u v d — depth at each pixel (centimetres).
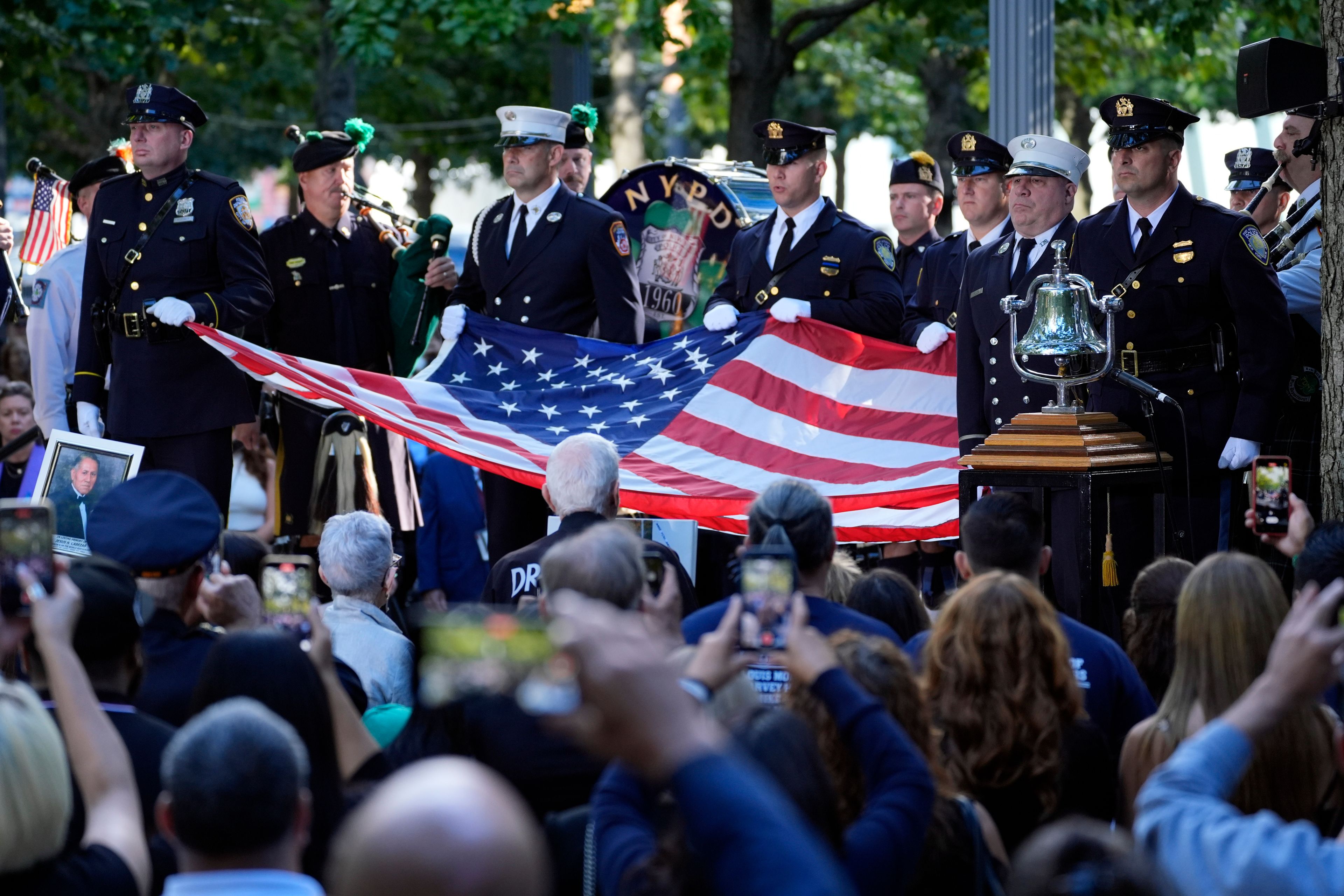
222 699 770
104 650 801
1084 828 471
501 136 1883
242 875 583
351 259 1962
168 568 965
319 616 867
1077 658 969
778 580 682
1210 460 1450
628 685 401
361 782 857
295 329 1944
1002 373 1576
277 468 1941
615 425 1745
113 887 634
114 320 1738
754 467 1694
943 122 4319
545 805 852
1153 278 1452
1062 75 4562
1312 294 1606
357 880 389
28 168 2184
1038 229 1565
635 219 2286
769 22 3316
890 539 1673
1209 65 4603
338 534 1235
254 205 6819
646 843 622
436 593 2034
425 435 1645
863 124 5369
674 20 3766
